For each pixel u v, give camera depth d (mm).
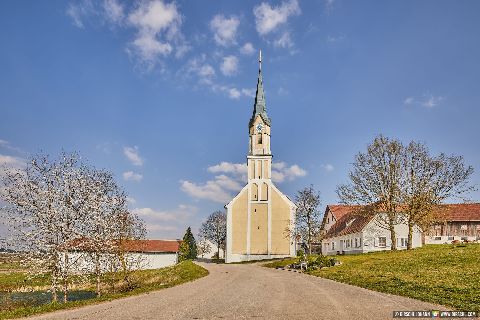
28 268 27688
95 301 19500
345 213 86250
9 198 27453
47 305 17672
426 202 53438
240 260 72375
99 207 32219
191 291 24031
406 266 34875
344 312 15438
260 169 75500
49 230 27531
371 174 56531
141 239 49125
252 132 77312
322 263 45406
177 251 81500
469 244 50281
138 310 16453
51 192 28281
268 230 73375
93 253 32250
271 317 14430
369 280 28531
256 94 79812
